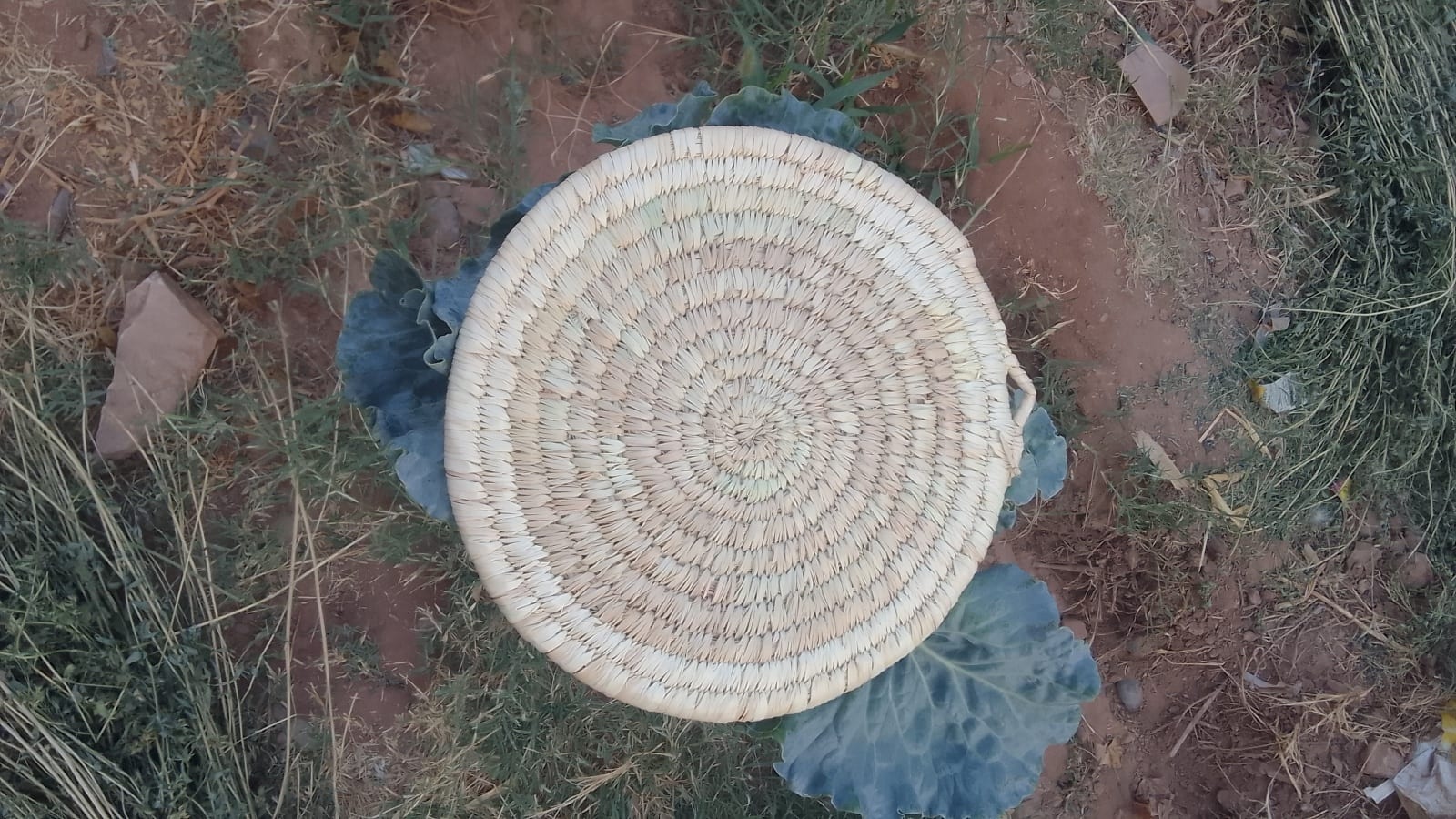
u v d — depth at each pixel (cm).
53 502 220
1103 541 275
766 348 145
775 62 265
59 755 207
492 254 176
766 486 145
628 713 252
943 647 190
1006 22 260
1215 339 270
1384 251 271
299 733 248
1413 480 276
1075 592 280
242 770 237
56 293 232
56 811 209
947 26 259
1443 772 269
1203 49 272
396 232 247
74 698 208
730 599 143
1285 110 279
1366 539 280
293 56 244
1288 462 273
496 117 257
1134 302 262
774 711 144
